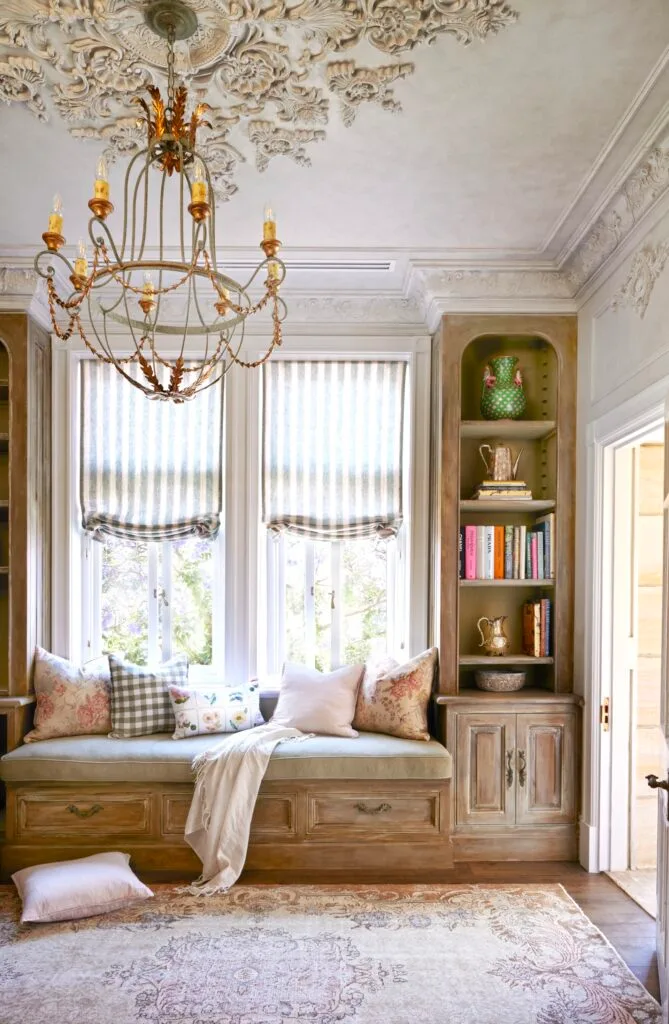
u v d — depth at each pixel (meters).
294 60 2.21
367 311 4.21
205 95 2.38
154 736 3.77
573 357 3.84
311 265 3.76
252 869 3.47
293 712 3.81
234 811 3.36
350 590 4.34
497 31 2.07
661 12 2.00
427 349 4.22
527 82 2.29
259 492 4.23
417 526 4.19
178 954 2.71
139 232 3.37
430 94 2.35
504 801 3.66
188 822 3.36
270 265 2.12
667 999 2.23
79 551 4.24
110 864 3.25
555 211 3.17
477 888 3.31
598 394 3.55
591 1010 2.39
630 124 2.50
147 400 4.24
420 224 3.29
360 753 3.50
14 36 2.11
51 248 1.99
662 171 2.67
